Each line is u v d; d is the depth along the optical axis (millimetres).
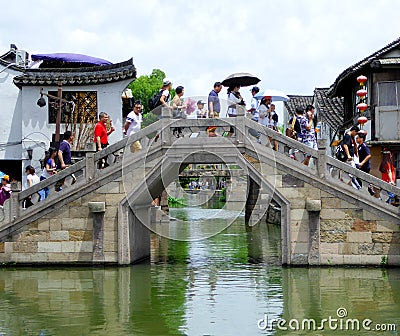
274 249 20062
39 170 23203
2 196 17312
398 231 14875
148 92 40875
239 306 11453
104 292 12758
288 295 12281
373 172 22953
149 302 11828
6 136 24047
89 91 23109
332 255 15148
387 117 22531
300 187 15289
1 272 15047
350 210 15070
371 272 14500
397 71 22625
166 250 19953
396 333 9594
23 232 15789
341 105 32094
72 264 15719
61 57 25359
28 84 22859
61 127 23125
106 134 16953
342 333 9625
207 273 15031
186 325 10148
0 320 10547
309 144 17062
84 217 15734
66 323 10328
